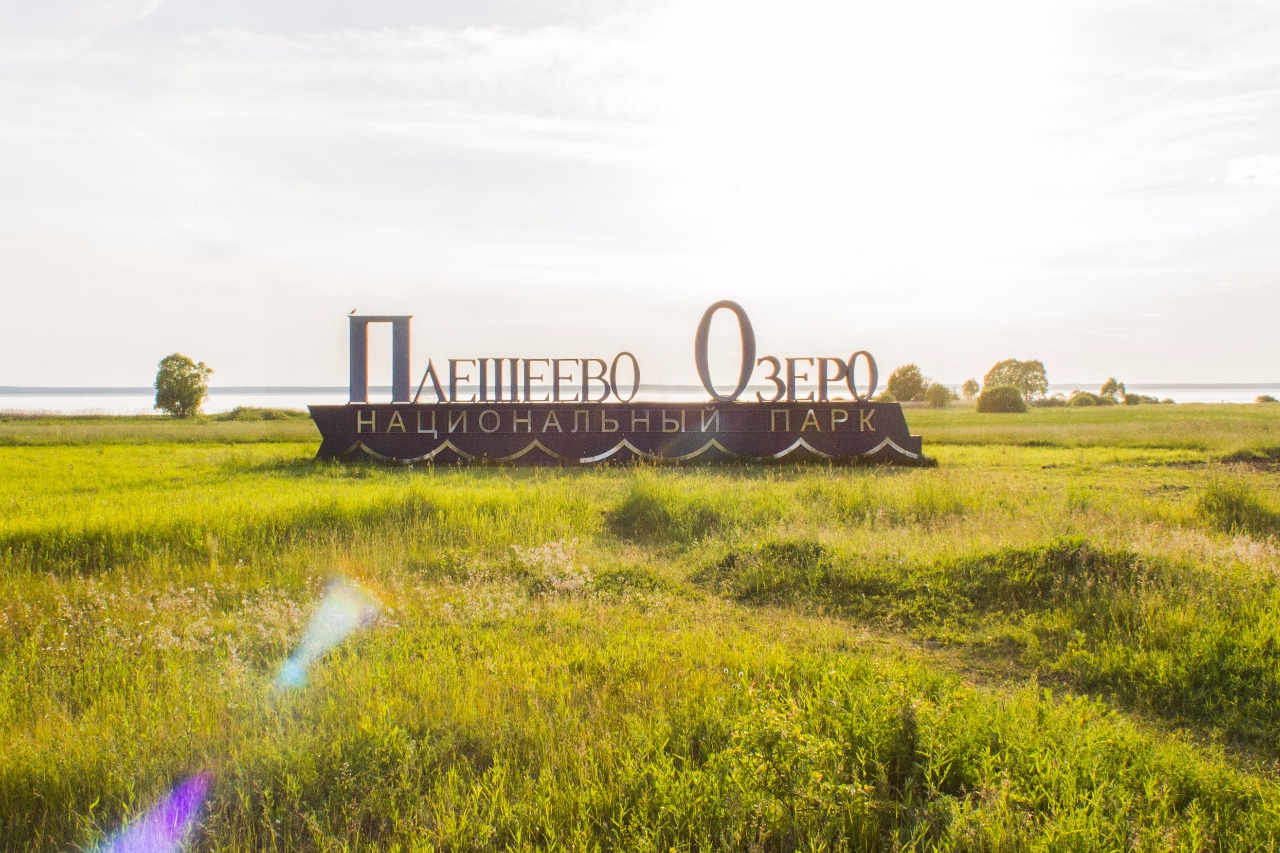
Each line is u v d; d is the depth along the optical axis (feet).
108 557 38.73
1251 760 19.10
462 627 28.09
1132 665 23.72
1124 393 339.36
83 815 16.21
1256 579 29.01
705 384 83.82
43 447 109.81
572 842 14.75
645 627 28.48
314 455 88.38
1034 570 31.86
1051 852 14.14
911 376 299.99
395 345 84.94
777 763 16.56
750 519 46.16
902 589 32.22
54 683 22.91
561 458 83.35
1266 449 86.94
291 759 17.75
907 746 17.70
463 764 17.75
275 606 28.96
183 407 232.73
